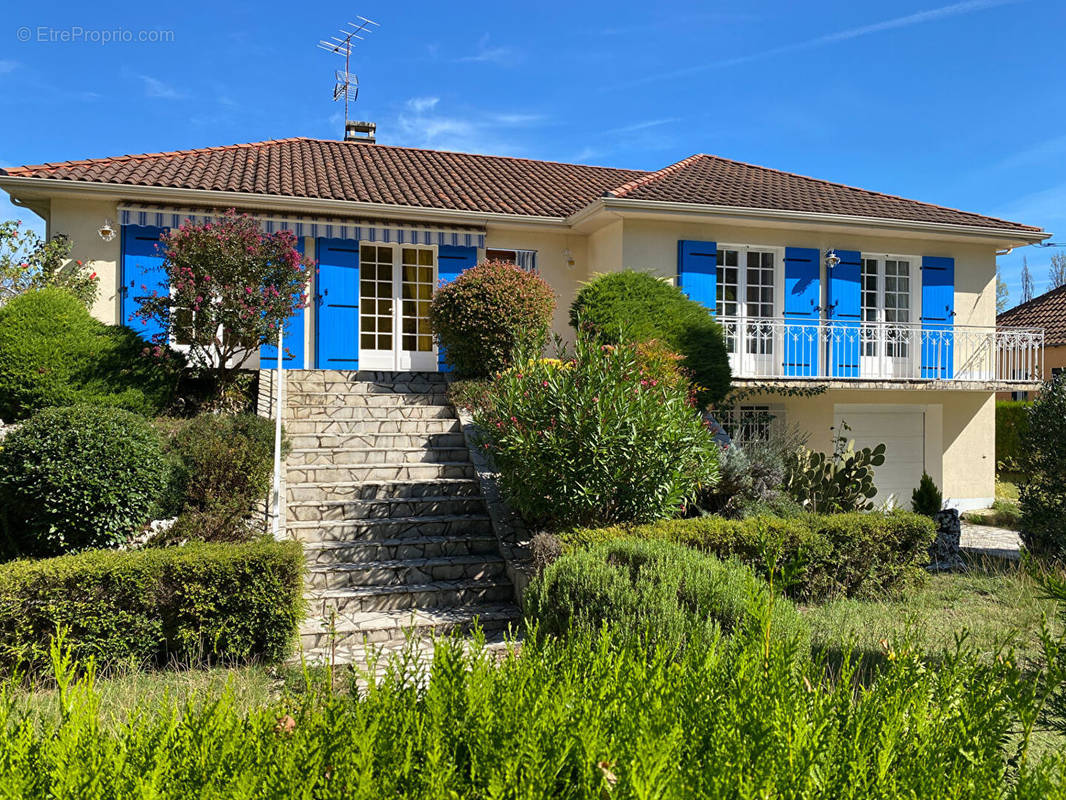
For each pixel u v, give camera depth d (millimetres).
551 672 2842
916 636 3555
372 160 17734
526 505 8250
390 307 15328
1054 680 2621
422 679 2848
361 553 8391
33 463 7465
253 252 11586
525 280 13203
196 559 6090
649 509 8188
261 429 10125
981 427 16984
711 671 2686
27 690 5449
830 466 10836
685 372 11719
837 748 2242
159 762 2141
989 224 16766
